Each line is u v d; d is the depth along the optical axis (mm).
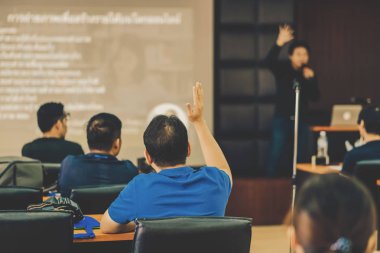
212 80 6887
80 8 6719
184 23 6840
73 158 3232
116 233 2328
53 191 3578
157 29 6824
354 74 7410
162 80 6852
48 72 6711
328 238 905
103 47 6766
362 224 900
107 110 6793
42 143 4211
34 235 2014
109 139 3266
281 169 6605
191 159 6848
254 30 7016
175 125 2299
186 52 6863
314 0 7379
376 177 4004
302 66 6277
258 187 6383
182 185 2223
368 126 4328
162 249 1930
